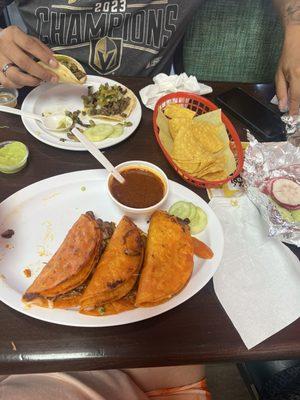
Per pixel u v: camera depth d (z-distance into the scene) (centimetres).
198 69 181
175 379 104
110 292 79
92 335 77
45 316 75
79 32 146
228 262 92
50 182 99
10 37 112
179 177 110
